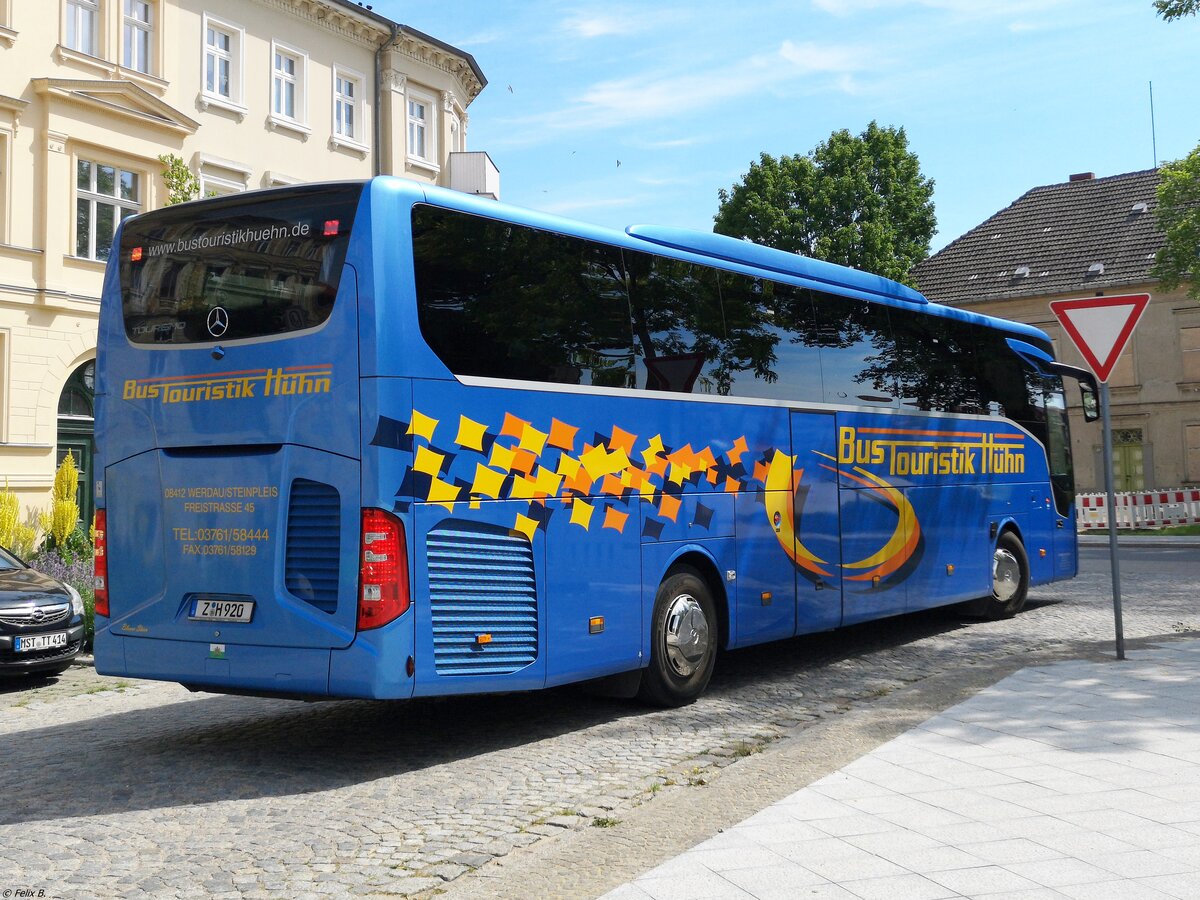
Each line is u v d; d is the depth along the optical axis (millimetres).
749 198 45219
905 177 46250
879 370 12047
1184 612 14453
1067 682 9195
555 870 5117
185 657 7504
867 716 8312
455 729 8578
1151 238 45625
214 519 7441
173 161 23719
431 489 7125
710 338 9688
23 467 21688
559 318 8203
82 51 23000
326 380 7074
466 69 32906
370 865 5305
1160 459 44281
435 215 7422
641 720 8727
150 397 7773
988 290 47562
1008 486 14555
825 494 10992
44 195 22094
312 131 28172
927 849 5125
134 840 5781
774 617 10203
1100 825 5441
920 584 12469
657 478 8945
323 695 7043
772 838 5328
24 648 11461
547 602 7859
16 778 7188
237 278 7527
